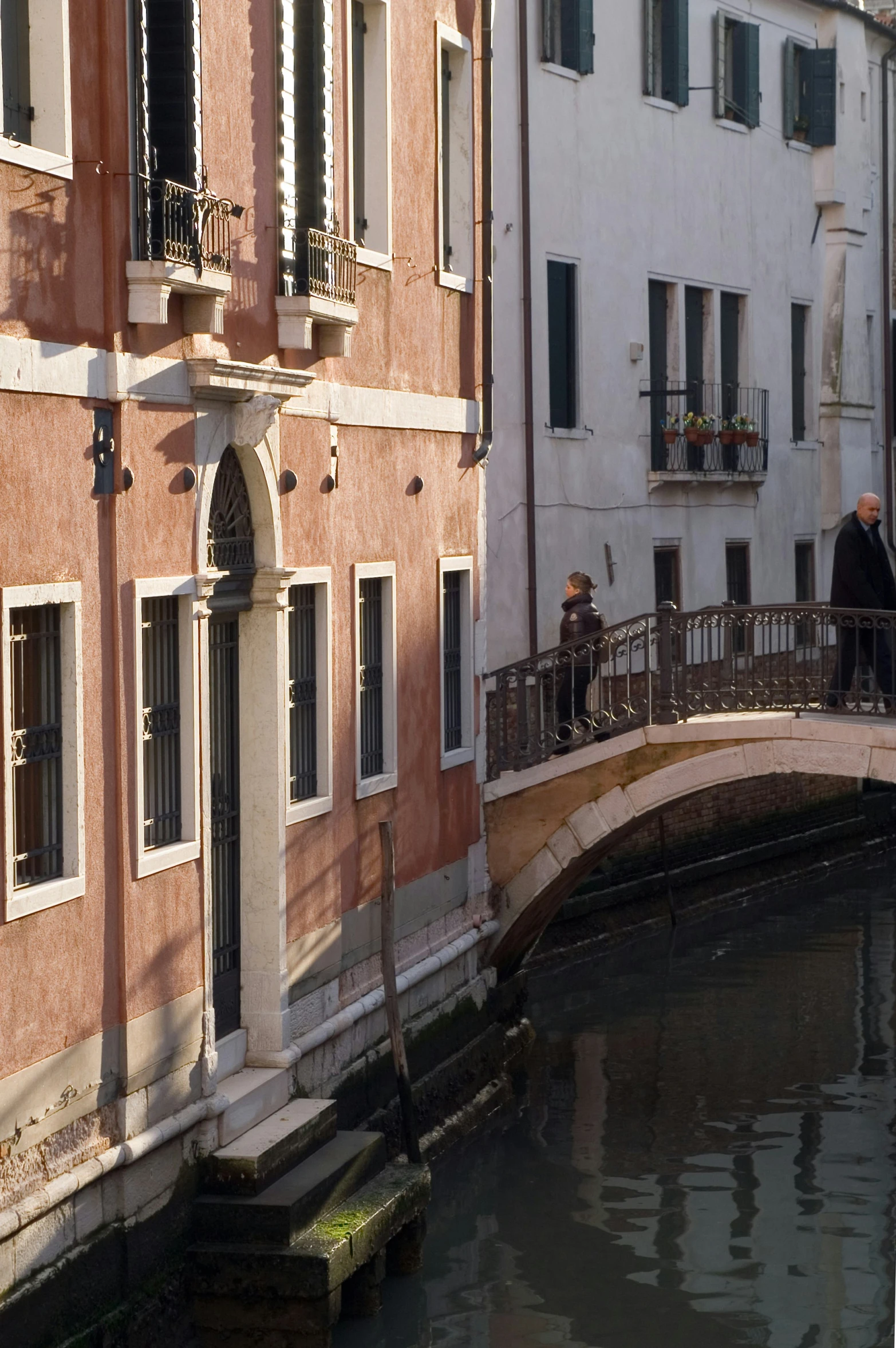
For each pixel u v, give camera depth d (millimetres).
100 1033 11078
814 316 31578
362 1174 13188
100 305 11078
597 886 24031
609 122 24812
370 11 15648
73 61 10758
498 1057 18109
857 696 17297
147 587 11539
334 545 14648
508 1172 15750
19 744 10445
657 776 17781
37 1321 10180
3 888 10016
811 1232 14359
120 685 11227
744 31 28469
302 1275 11758
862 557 17453
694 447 26922
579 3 23703
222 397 12500
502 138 22312
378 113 15680
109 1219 11109
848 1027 20141
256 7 13180
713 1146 16297
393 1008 14234
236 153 12867
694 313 27578
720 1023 20391
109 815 11188
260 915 13477
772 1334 12578
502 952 18578
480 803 18109
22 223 10219
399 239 16031
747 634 17641
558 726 18172
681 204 26812
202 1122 12195
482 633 18203
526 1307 12977
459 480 17562
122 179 11234
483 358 18062
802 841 29328
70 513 10727
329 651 14531
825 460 31953
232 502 13219
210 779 12469
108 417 11148
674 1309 12953
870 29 32781
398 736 16062
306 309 13516
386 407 15680
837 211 31688
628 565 25328
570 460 23844
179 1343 11727
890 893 28250
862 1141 16391
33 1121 10328
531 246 22875
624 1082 18234
